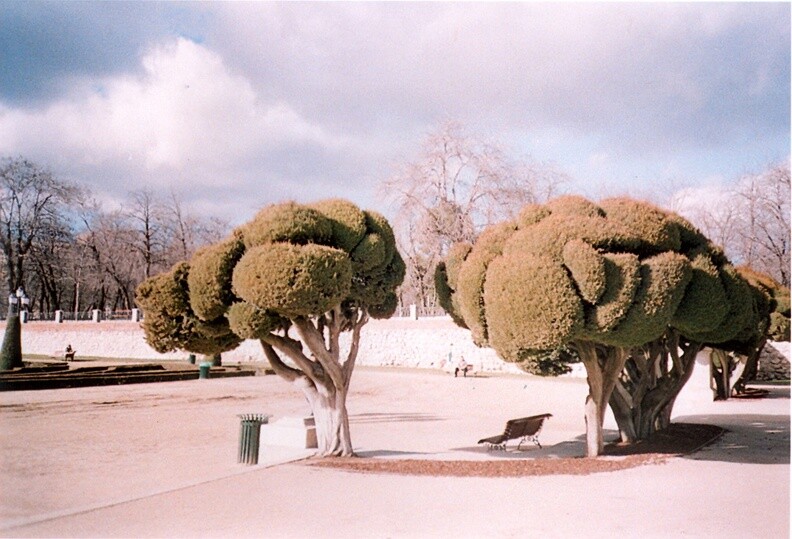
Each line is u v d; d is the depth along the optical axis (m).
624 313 10.48
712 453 12.38
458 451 13.80
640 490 9.05
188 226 70.06
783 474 10.22
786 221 45.84
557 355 15.45
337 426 12.80
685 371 14.58
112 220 68.25
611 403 14.43
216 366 42.38
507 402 24.81
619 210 11.49
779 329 23.98
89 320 57.50
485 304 11.01
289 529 7.21
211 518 7.72
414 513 7.87
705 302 11.70
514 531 7.04
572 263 10.27
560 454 13.23
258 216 11.85
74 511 8.13
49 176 58.72
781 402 23.61
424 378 35.84
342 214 12.45
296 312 11.10
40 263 62.75
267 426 13.88
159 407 22.30
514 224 11.93
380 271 12.91
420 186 45.16
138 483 10.24
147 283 13.09
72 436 15.70
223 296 11.76
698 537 6.81
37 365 38.31
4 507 8.62
